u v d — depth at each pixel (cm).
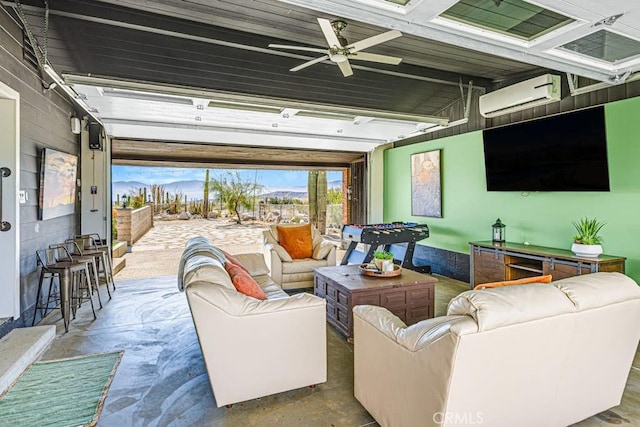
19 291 341
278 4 316
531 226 466
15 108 334
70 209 496
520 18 243
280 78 459
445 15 235
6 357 274
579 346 187
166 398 240
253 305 228
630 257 367
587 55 294
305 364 244
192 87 386
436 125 552
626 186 370
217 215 1451
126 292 495
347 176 975
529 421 181
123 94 404
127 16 328
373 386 211
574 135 400
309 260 509
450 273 595
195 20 346
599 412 212
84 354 304
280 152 827
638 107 359
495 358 162
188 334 348
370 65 436
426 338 167
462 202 571
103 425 212
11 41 327
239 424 212
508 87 458
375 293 338
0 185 326
